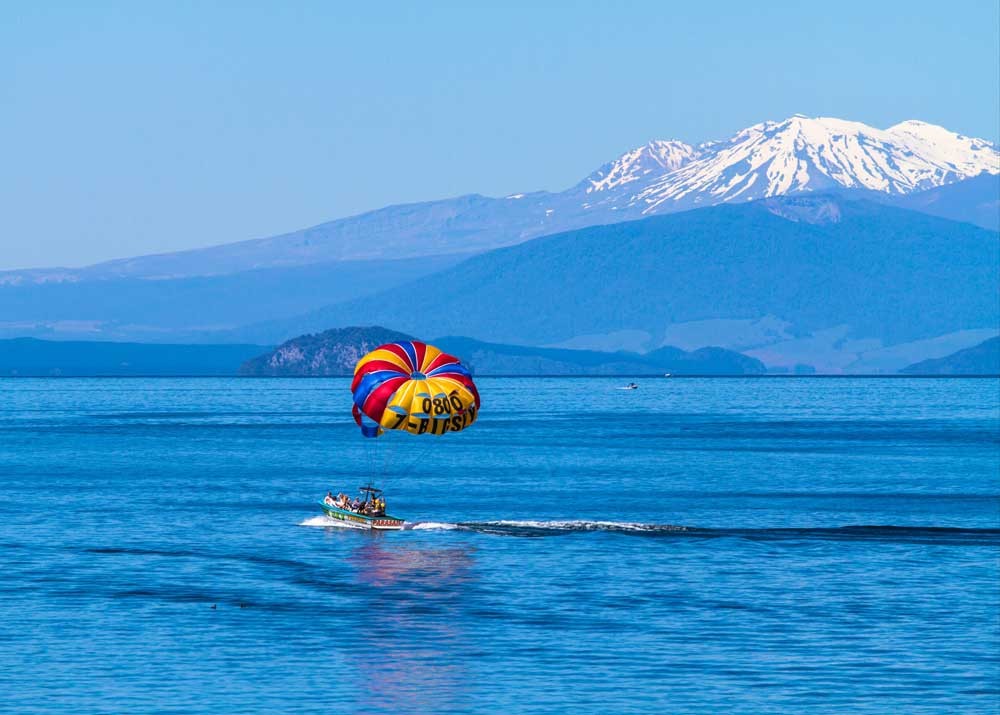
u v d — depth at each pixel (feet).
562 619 523.29
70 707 402.93
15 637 489.26
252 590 579.89
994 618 526.57
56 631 499.51
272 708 403.75
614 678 437.17
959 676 440.45
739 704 409.49
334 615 529.04
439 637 492.54
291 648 474.90
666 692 422.41
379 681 432.25
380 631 501.15
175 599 558.97
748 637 494.18
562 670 447.42
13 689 422.00
